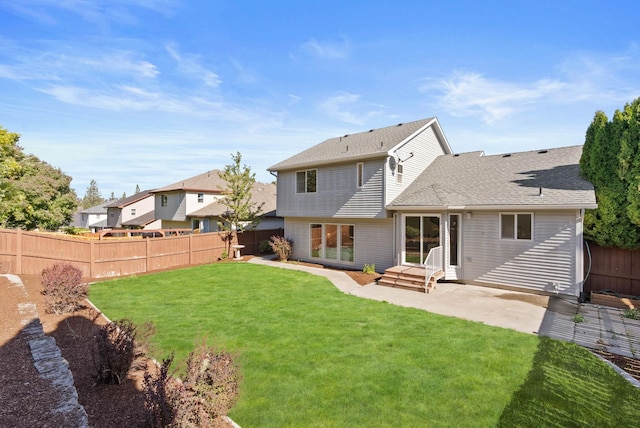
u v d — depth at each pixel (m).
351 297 10.53
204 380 3.76
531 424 4.08
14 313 7.71
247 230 21.38
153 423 3.30
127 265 15.05
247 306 9.38
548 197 10.82
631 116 9.85
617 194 10.01
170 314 8.55
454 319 8.30
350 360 5.87
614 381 5.15
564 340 6.95
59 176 26.50
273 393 4.75
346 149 16.42
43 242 12.89
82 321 7.54
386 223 14.95
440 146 18.41
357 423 4.09
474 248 12.47
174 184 31.23
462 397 4.68
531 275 11.24
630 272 10.17
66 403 4.04
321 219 17.67
